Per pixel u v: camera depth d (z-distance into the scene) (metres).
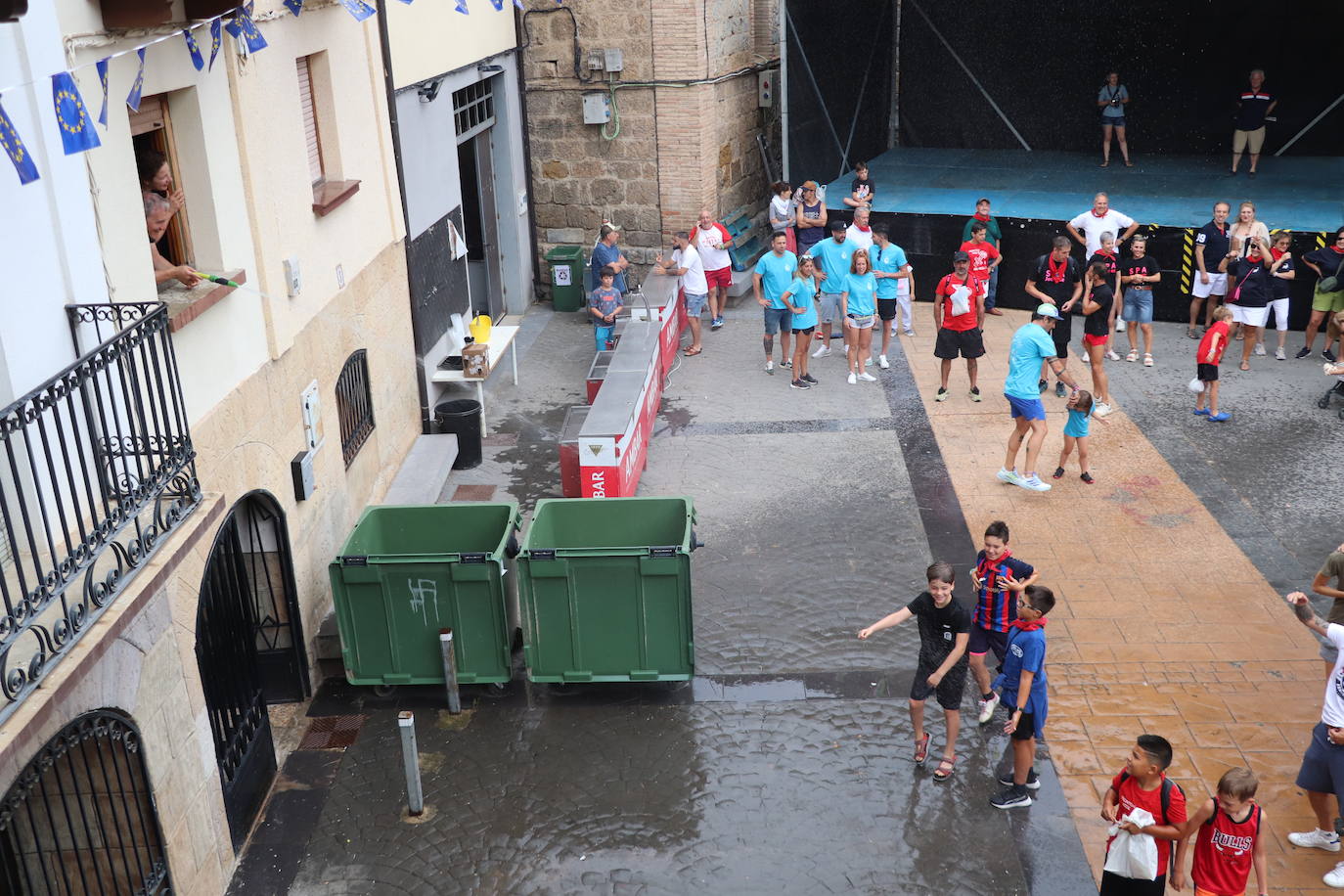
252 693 8.23
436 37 14.51
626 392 12.72
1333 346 15.85
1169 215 18.06
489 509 9.80
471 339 14.28
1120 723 8.61
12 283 5.59
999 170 21.59
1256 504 11.82
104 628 5.13
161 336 6.05
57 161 5.91
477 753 8.66
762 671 9.48
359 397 11.45
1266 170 20.50
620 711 9.07
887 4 22.45
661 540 9.90
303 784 8.43
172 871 6.66
